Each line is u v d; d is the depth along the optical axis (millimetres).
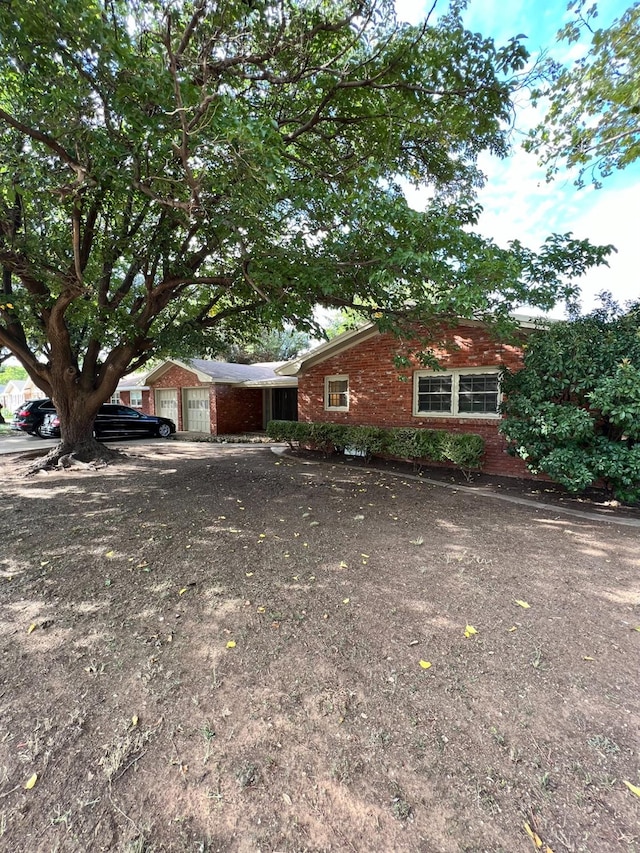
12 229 6430
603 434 5992
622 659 2496
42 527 4957
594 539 4602
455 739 1916
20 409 15688
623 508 5902
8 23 3492
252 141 3586
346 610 3043
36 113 4383
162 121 4074
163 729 1984
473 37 4953
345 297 6449
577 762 1792
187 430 19484
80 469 8914
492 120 5758
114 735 1949
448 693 2211
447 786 1684
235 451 12195
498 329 5906
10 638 2717
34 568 3797
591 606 3123
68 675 2361
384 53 5387
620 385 5133
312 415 11953
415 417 9484
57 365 9258
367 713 2076
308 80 5652
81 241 7574
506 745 1880
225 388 18156
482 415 8398
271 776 1737
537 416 6059
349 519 5270
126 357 9648
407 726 1994
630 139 6125
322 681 2307
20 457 10883
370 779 1722
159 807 1606
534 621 2906
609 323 5898
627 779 1711
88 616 2979
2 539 4551
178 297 10367
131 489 6984
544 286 5926
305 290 6082
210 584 3447
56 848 1456
